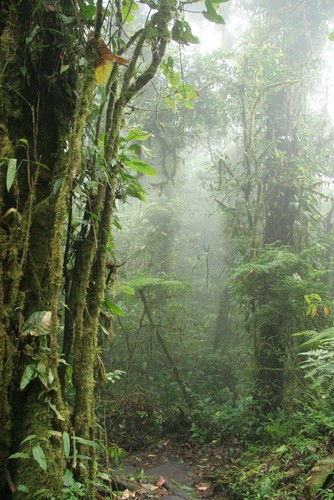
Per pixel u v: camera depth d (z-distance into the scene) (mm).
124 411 6797
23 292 2152
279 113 7887
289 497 3354
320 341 3611
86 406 2285
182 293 8789
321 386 4672
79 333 2316
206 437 6402
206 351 9961
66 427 2088
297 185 7285
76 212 2998
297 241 7191
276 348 6301
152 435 6734
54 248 2012
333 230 8578
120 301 7668
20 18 2260
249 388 6867
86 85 2170
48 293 2312
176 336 9164
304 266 6309
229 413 6613
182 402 7574
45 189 2340
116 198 2791
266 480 3762
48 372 2072
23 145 2180
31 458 1938
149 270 10234
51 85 2391
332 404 4559
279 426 5113
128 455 6074
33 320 2076
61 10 2381
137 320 8680
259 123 8391
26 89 2297
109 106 2574
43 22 2359
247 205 7461
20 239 2119
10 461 1999
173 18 2818
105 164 2455
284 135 7754
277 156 7281
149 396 7133
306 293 6000
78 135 2117
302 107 8125
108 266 2746
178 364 9242
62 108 2422
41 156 2295
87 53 2209
